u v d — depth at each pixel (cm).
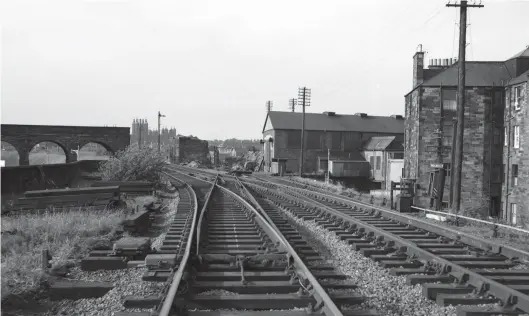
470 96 3098
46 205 1319
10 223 1015
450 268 680
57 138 4100
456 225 1405
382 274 712
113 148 4297
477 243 940
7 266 649
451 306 559
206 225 1152
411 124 3428
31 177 1767
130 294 592
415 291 623
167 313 448
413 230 1158
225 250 855
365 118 6581
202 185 2812
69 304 585
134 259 780
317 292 538
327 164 5441
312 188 3014
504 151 3033
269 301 545
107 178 2358
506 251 854
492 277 679
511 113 2944
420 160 3177
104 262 732
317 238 1059
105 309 552
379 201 2166
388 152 5269
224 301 543
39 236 919
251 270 710
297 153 5912
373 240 971
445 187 3027
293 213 1466
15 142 3934
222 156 10038
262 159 6531
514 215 2875
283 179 4019
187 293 563
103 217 1133
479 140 3077
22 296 582
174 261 696
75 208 1300
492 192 3067
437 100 3166
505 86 3016
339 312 454
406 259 793
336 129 6056
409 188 1822
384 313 539
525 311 519
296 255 707
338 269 737
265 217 1241
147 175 2452
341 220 1232
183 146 8075
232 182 3234
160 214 1561
